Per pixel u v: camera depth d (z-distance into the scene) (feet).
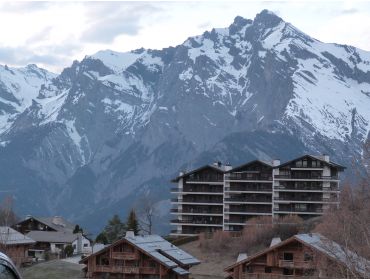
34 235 523.70
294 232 435.94
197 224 565.12
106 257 300.81
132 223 558.97
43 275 353.51
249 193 559.79
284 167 554.05
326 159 552.41
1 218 485.97
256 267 267.80
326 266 165.78
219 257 432.66
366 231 152.76
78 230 563.89
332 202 311.27
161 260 289.53
